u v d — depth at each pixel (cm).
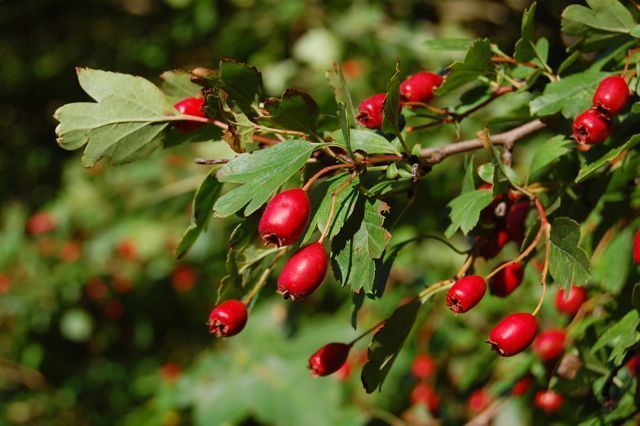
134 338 114
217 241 96
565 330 47
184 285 104
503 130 55
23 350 108
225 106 41
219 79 41
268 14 94
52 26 129
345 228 39
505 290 42
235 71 41
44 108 129
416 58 89
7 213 113
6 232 104
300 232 37
